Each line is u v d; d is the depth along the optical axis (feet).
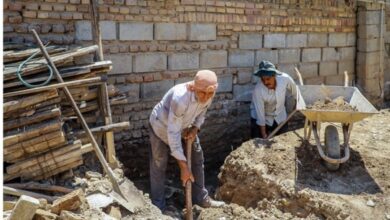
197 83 12.77
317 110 15.53
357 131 20.80
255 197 15.67
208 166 21.63
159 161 15.10
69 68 13.89
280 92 19.29
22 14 15.56
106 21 17.35
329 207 13.66
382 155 17.52
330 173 15.99
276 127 19.97
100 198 12.57
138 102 18.66
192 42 19.98
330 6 25.31
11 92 12.29
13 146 12.02
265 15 22.35
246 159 16.52
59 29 16.34
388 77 29.99
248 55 22.09
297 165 16.24
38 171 12.56
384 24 28.25
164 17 18.90
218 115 21.39
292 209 14.44
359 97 17.30
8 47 14.28
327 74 25.95
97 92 15.07
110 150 14.66
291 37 23.71
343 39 26.53
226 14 20.89
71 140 13.37
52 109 12.75
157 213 13.42
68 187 12.90
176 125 13.32
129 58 18.17
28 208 9.85
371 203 14.16
